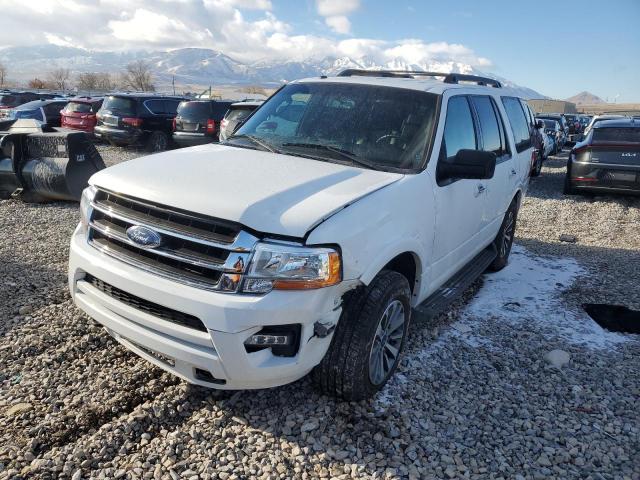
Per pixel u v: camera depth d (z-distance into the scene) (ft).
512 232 20.90
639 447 10.21
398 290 10.80
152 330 9.47
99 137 54.90
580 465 9.64
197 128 49.29
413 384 11.91
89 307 10.44
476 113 15.42
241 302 8.59
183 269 9.13
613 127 36.06
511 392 11.91
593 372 12.95
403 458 9.57
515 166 18.97
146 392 10.98
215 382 9.38
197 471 8.98
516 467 9.52
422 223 11.68
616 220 30.66
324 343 9.60
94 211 10.50
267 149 12.60
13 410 10.14
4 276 16.70
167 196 9.33
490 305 17.03
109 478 8.69
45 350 12.36
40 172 26.22
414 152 12.31
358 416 10.59
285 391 11.21
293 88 14.92
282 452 9.55
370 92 13.74
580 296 18.11
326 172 10.89
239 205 8.87
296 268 8.75
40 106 67.51
